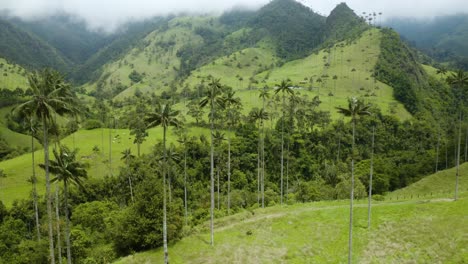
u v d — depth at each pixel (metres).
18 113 44.44
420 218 63.28
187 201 119.38
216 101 66.75
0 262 72.19
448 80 80.31
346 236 62.53
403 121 192.12
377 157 158.12
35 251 72.44
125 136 175.38
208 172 141.75
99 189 116.00
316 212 72.38
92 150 151.62
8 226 88.88
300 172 150.00
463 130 157.38
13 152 175.88
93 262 62.78
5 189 119.25
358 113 52.81
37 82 45.22
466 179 97.75
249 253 58.41
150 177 67.69
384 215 67.12
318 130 172.25
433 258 53.19
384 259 55.53
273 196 111.38
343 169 138.38
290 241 62.00
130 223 61.38
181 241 63.56
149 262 56.41
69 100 52.78
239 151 149.62
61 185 113.69
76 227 85.38
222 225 72.19
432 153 157.25
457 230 56.94
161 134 177.75
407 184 138.75
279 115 184.88
